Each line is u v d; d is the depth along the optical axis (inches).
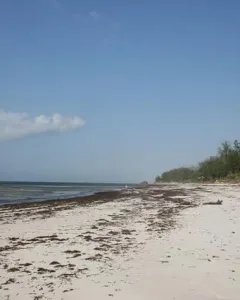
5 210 1306.6
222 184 4308.6
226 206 1366.9
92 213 1172.5
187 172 7436.0
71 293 365.4
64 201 1841.8
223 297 355.6
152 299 349.4
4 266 465.7
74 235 705.6
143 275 426.3
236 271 442.6
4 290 373.1
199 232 722.8
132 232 739.4
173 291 371.6
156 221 925.2
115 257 516.4
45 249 570.3
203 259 500.4
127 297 354.6
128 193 2795.3
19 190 3836.1
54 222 928.3
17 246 594.6
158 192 2849.4
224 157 5007.4
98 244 610.9
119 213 1166.3
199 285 390.0
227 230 745.6
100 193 2935.5
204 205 1430.9
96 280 407.5
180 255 524.4
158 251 552.1
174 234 703.7
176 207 1375.5
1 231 762.8
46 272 439.2
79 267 462.6
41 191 3644.2
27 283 396.5
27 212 1222.3
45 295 359.3
